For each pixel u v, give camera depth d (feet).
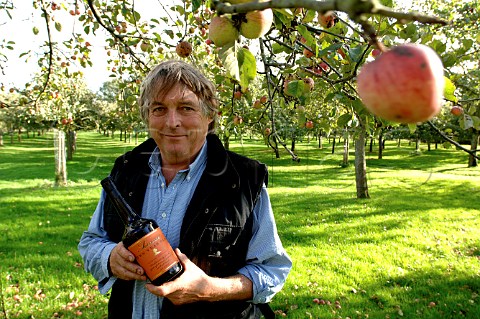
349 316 13.66
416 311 13.85
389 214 31.22
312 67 7.63
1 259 18.86
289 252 21.01
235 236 5.40
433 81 2.25
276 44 7.80
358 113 6.88
